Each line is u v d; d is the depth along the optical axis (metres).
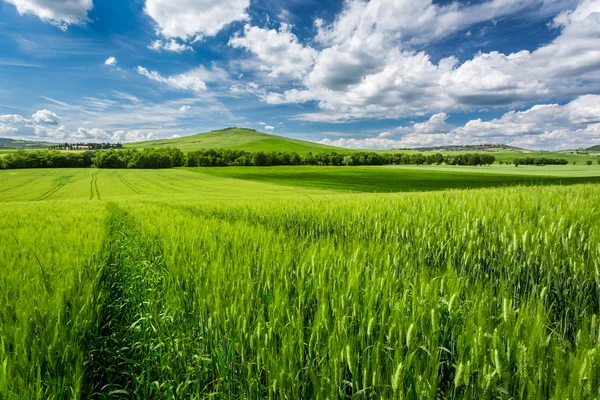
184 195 43.44
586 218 4.44
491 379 1.30
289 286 2.54
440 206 6.91
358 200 10.82
